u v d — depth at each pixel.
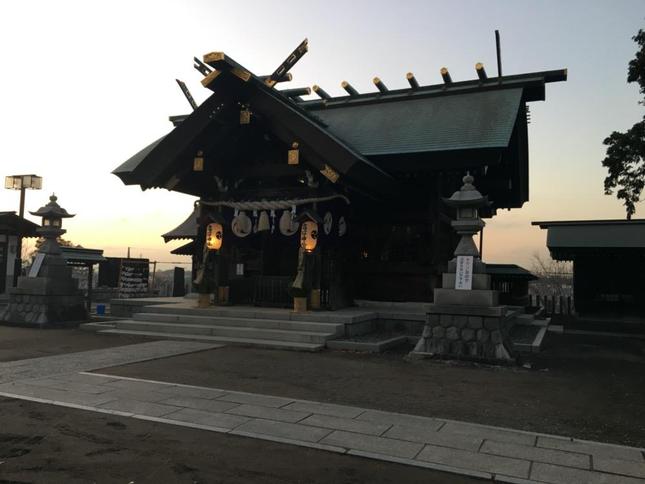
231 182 15.56
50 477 4.12
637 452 4.99
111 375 7.96
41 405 6.16
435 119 15.68
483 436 5.39
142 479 4.12
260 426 5.51
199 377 8.00
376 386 7.76
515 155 17.09
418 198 15.21
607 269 18.77
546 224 19.89
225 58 12.41
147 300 17.20
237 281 15.54
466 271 10.38
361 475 4.30
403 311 14.59
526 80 16.47
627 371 9.64
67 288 15.31
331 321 12.31
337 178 12.70
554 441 5.29
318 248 13.73
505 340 10.24
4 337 12.44
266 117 13.48
